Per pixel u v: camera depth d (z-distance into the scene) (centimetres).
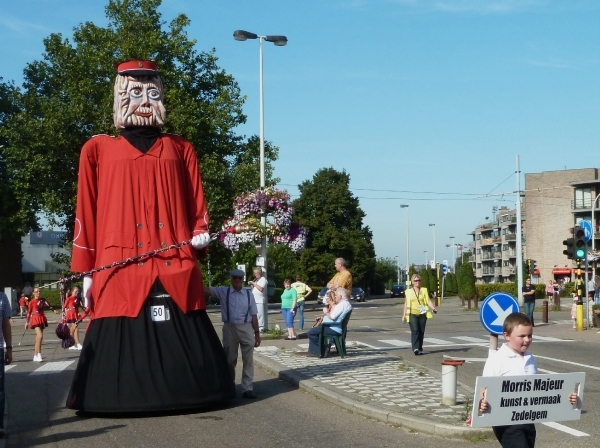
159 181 1109
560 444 869
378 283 11181
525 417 584
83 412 1077
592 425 973
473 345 2167
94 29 4284
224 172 4288
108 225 1092
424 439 888
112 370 1041
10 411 1139
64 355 2122
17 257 6116
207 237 1120
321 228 8062
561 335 2545
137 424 1004
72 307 2280
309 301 7512
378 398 1112
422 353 1889
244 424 993
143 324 1057
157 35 4281
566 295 6781
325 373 1412
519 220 4866
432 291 8212
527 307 3188
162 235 1099
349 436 909
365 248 8100
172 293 1075
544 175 8656
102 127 4169
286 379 1393
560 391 591
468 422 618
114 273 1071
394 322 3534
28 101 4559
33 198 4438
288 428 963
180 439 907
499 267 11944
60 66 4441
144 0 4353
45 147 4288
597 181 8138
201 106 4322
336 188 8069
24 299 4719
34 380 1544
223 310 1205
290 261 7550
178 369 1053
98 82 4247
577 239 2822
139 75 1130
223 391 1097
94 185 1122
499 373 596
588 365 1636
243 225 1188
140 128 1131
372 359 1670
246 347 1207
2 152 4934
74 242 1109
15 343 2614
